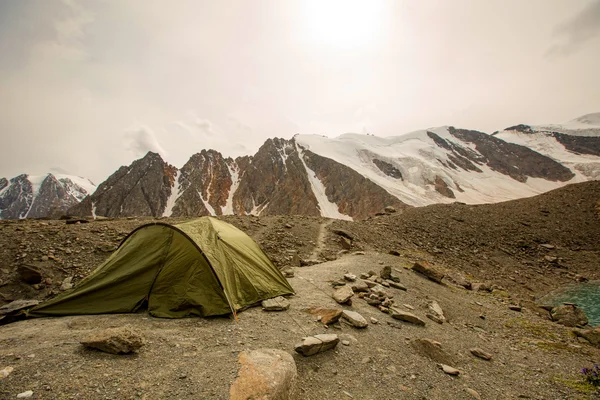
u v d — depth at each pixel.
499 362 8.17
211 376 5.15
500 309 14.44
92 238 17.22
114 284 9.07
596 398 6.36
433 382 6.42
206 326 7.66
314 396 5.36
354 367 6.55
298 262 17.84
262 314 8.90
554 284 24.16
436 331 9.73
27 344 5.93
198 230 10.24
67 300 8.65
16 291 12.35
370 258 19.53
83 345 5.89
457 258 27.55
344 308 10.10
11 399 4.04
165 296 8.82
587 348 10.01
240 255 10.61
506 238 33.91
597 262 29.11
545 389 6.73
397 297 12.45
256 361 5.40
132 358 5.61
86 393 4.38
